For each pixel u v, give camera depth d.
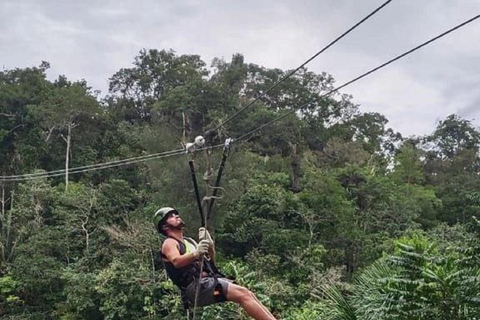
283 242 29.20
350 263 30.05
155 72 49.91
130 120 49.16
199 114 39.31
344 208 31.22
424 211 37.53
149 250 27.95
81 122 41.78
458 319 7.61
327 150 43.97
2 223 32.47
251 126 41.81
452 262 7.93
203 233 5.50
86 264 28.94
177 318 24.47
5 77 45.09
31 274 28.47
